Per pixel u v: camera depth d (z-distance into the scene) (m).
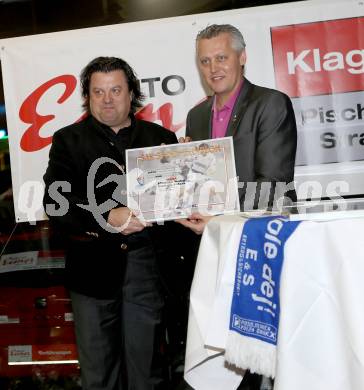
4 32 3.21
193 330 1.38
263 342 1.22
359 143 2.64
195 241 2.37
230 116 2.60
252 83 2.63
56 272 2.61
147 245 2.20
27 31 3.22
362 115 2.63
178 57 2.66
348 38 2.62
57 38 2.69
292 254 1.14
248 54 2.63
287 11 2.62
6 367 2.61
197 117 2.65
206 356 1.37
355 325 1.06
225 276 1.30
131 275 2.18
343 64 2.63
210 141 2.04
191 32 2.65
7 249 2.76
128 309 2.20
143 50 2.67
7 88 2.71
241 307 1.27
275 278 1.19
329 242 1.11
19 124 2.72
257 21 2.62
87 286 2.14
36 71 2.70
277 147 2.58
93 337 2.14
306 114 2.65
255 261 1.25
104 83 2.22
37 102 2.71
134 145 2.28
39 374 2.61
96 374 2.15
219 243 1.34
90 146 2.24
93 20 3.21
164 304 2.25
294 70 2.63
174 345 2.51
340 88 2.63
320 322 1.12
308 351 1.12
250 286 1.26
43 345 2.58
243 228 1.28
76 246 2.20
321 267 1.13
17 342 2.59
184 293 2.33
